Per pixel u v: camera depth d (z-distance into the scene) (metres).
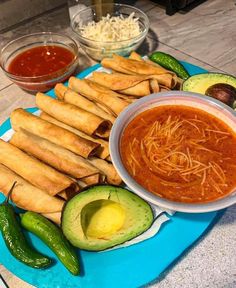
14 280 0.23
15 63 0.36
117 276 0.22
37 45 0.38
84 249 0.21
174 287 0.22
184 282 0.23
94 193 0.22
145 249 0.23
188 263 0.23
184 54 0.40
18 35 0.43
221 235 0.25
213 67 0.38
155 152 0.24
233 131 0.25
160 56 0.34
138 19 0.40
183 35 0.43
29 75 0.35
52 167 0.26
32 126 0.28
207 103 0.26
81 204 0.22
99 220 0.23
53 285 0.21
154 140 0.25
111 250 0.23
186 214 0.24
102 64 0.34
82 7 0.41
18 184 0.25
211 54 0.40
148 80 0.30
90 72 0.34
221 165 0.24
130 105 0.26
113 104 0.29
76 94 0.30
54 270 0.22
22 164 0.26
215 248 0.24
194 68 0.35
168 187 0.23
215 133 0.25
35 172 0.25
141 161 0.24
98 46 0.36
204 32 0.43
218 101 0.26
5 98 0.35
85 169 0.25
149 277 0.22
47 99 0.30
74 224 0.22
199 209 0.21
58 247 0.21
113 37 0.38
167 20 0.45
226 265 0.23
